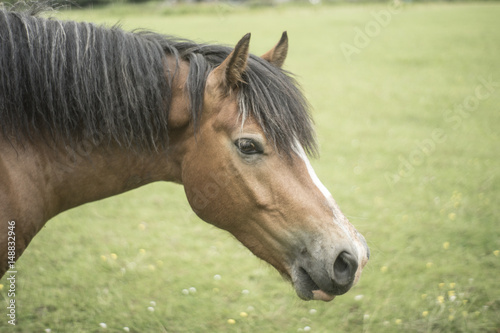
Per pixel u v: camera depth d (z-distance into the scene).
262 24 21.58
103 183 2.40
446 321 3.55
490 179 6.27
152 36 2.46
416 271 4.26
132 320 3.59
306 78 12.72
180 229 5.11
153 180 2.51
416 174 6.53
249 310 3.76
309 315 3.73
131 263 4.32
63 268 4.19
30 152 2.19
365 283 4.08
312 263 2.15
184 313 3.70
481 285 3.99
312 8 28.38
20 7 2.41
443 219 5.21
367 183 6.23
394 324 3.58
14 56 2.12
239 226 2.34
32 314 3.56
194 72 2.28
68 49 2.21
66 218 5.20
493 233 4.87
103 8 24.39
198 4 27.42
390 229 4.99
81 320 3.56
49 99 2.16
